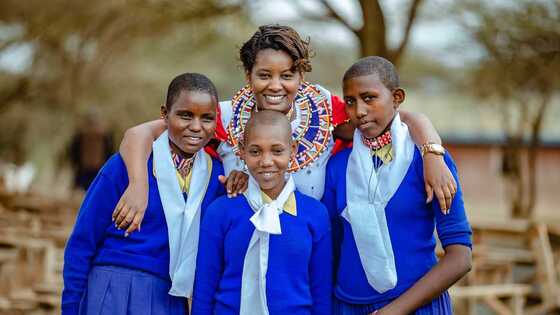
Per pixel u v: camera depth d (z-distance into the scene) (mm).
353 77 2414
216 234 2428
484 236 6336
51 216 6969
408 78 15445
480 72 10602
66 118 13523
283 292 2361
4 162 14578
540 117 11742
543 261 5582
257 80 2479
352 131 2611
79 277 2500
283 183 2451
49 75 12648
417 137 2439
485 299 5336
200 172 2525
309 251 2408
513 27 8984
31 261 5176
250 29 8289
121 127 14633
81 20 8906
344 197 2479
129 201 2373
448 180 2291
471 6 8836
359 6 7875
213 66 17062
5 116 13797
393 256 2377
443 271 2311
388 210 2396
